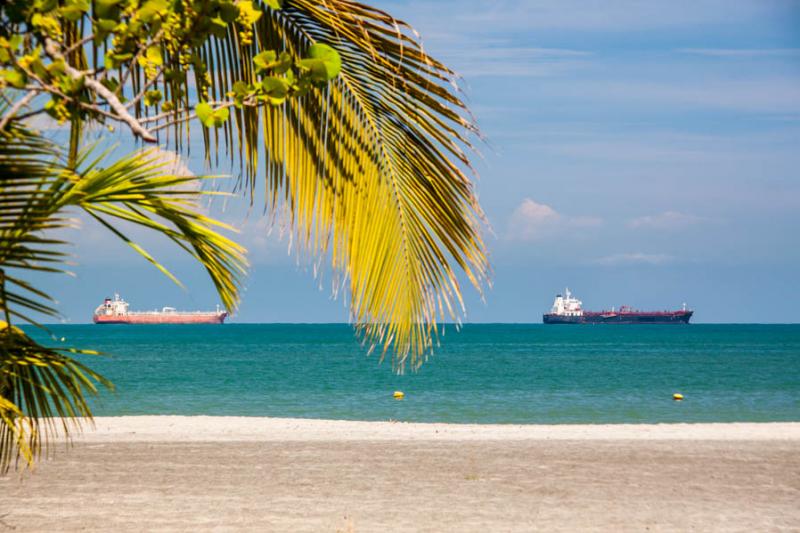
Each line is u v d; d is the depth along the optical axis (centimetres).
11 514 1407
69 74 350
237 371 8388
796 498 1619
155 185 494
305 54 621
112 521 1356
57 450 2205
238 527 1326
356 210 634
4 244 457
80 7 359
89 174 472
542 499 1584
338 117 630
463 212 623
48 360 547
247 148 619
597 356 12631
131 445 2320
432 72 602
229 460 2055
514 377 7575
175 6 369
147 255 509
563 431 2831
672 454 2211
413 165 630
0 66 352
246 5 385
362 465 1991
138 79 525
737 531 1341
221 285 545
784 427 3044
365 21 597
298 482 1752
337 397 5403
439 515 1432
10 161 438
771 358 11881
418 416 4272
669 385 6575
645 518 1428
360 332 628
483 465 2002
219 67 603
